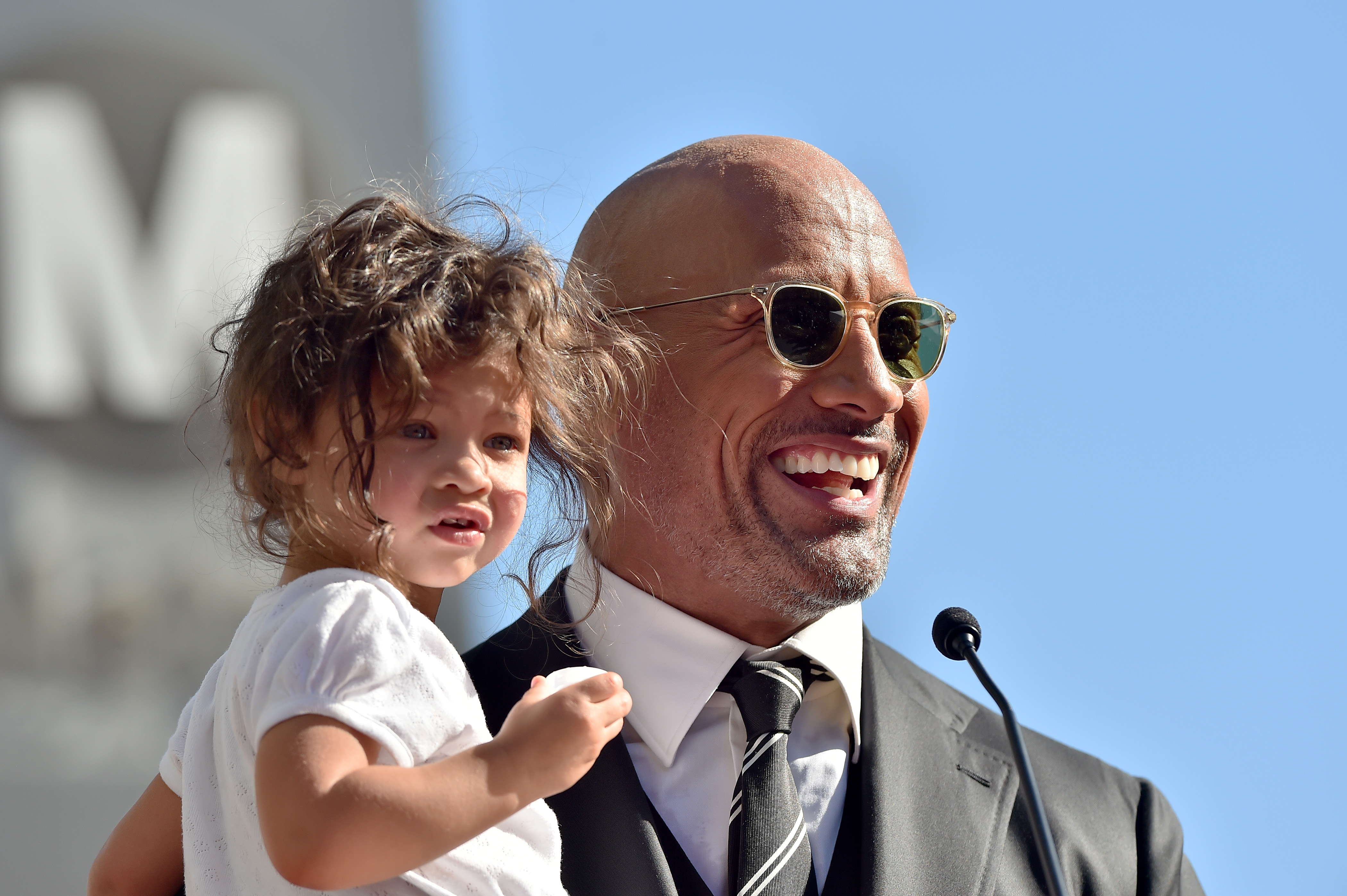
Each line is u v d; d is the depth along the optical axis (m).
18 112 6.08
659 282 2.18
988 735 2.21
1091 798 2.17
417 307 1.39
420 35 6.55
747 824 1.86
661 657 2.11
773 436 2.08
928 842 1.94
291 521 1.43
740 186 2.18
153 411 6.02
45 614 5.78
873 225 2.21
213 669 1.56
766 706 1.99
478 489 1.39
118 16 6.20
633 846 1.85
